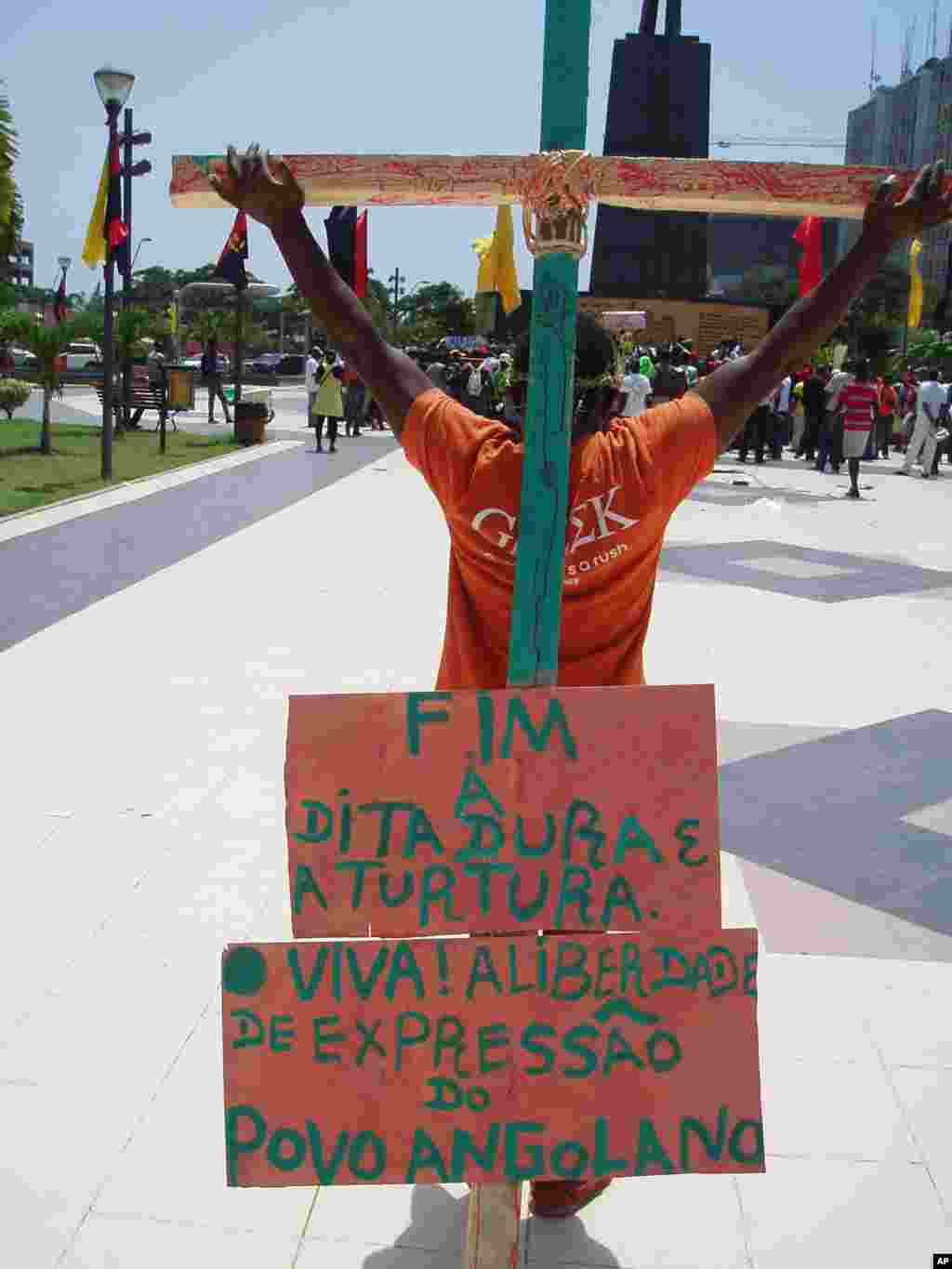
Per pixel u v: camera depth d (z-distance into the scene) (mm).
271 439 22328
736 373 2127
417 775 1927
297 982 1924
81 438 20562
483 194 1952
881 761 5605
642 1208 2701
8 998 3381
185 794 4883
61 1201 2645
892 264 42656
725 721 6145
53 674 6535
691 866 1951
